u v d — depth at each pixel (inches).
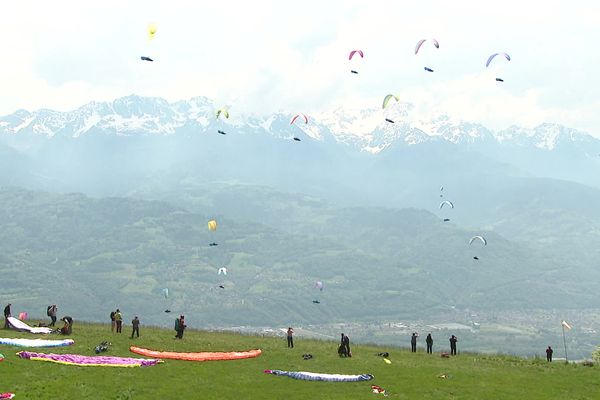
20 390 1717.5
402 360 2637.8
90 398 1712.6
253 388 1969.7
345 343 2625.5
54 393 1722.4
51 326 2812.5
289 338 2849.4
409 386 2132.1
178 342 2650.1
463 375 2349.9
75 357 2114.9
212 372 2128.4
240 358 2433.6
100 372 1968.5
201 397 1825.8
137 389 1833.2
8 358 2022.6
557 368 2625.5
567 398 2106.3
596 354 3476.9
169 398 1793.8
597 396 2158.0
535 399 2074.3
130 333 2864.2
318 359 2508.6
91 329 2876.5
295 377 2144.4
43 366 1971.0
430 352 2992.1
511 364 2696.9
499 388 2185.0
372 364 2461.9
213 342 2768.2
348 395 1959.9
